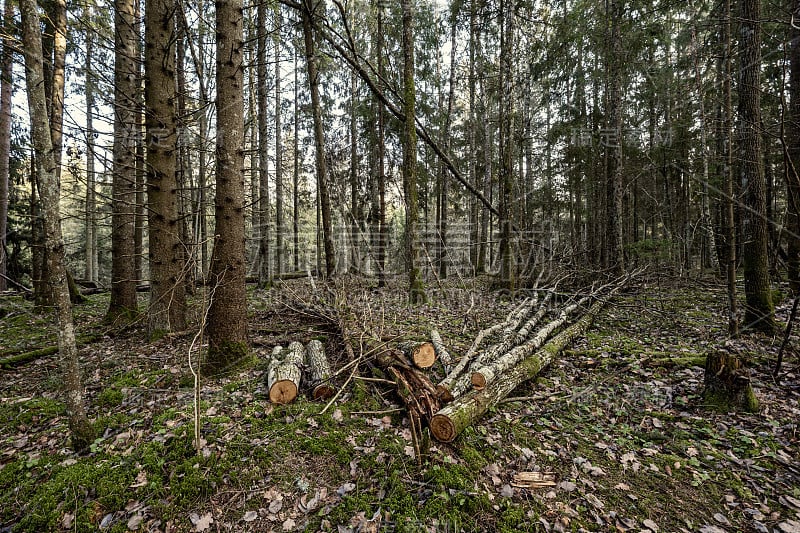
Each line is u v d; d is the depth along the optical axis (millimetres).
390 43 13781
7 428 3305
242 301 4414
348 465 2836
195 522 2324
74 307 8891
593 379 4559
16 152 10008
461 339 5727
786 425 3303
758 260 5574
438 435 3098
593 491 2691
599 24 11023
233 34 4031
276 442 2967
